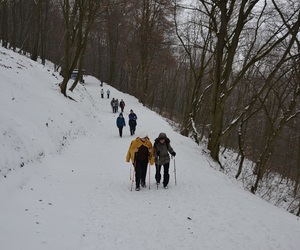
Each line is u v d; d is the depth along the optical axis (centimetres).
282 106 1742
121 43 5041
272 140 1650
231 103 3544
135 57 4491
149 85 5503
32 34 4391
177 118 4828
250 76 2462
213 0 1417
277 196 1845
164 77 5225
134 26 4350
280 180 2461
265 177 2181
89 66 8000
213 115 1616
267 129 2334
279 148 2908
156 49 3741
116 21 4338
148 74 4250
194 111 2269
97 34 5544
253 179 1981
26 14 4725
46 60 5019
